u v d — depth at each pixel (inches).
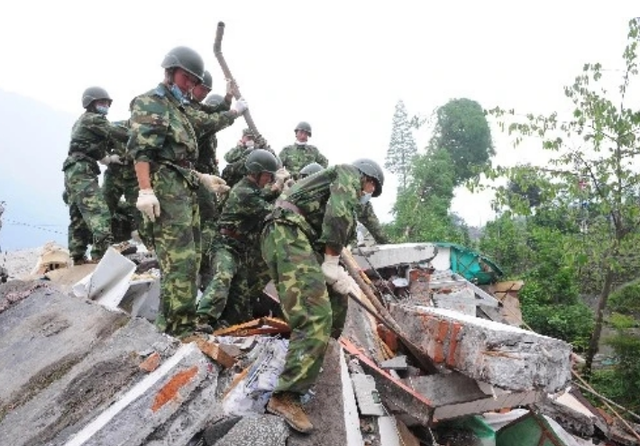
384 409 182.9
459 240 806.5
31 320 190.2
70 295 197.2
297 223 164.7
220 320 251.4
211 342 168.7
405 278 380.2
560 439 237.5
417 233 896.9
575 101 450.6
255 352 168.7
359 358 203.3
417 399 193.8
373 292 260.4
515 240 705.6
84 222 326.0
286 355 150.6
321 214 171.0
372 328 247.1
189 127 186.7
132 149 174.9
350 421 156.1
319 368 149.6
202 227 277.4
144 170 172.9
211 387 141.9
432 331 215.9
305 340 149.3
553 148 459.2
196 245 191.2
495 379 185.3
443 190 1120.8
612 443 315.6
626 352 431.2
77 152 312.8
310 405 154.3
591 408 340.8
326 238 161.2
